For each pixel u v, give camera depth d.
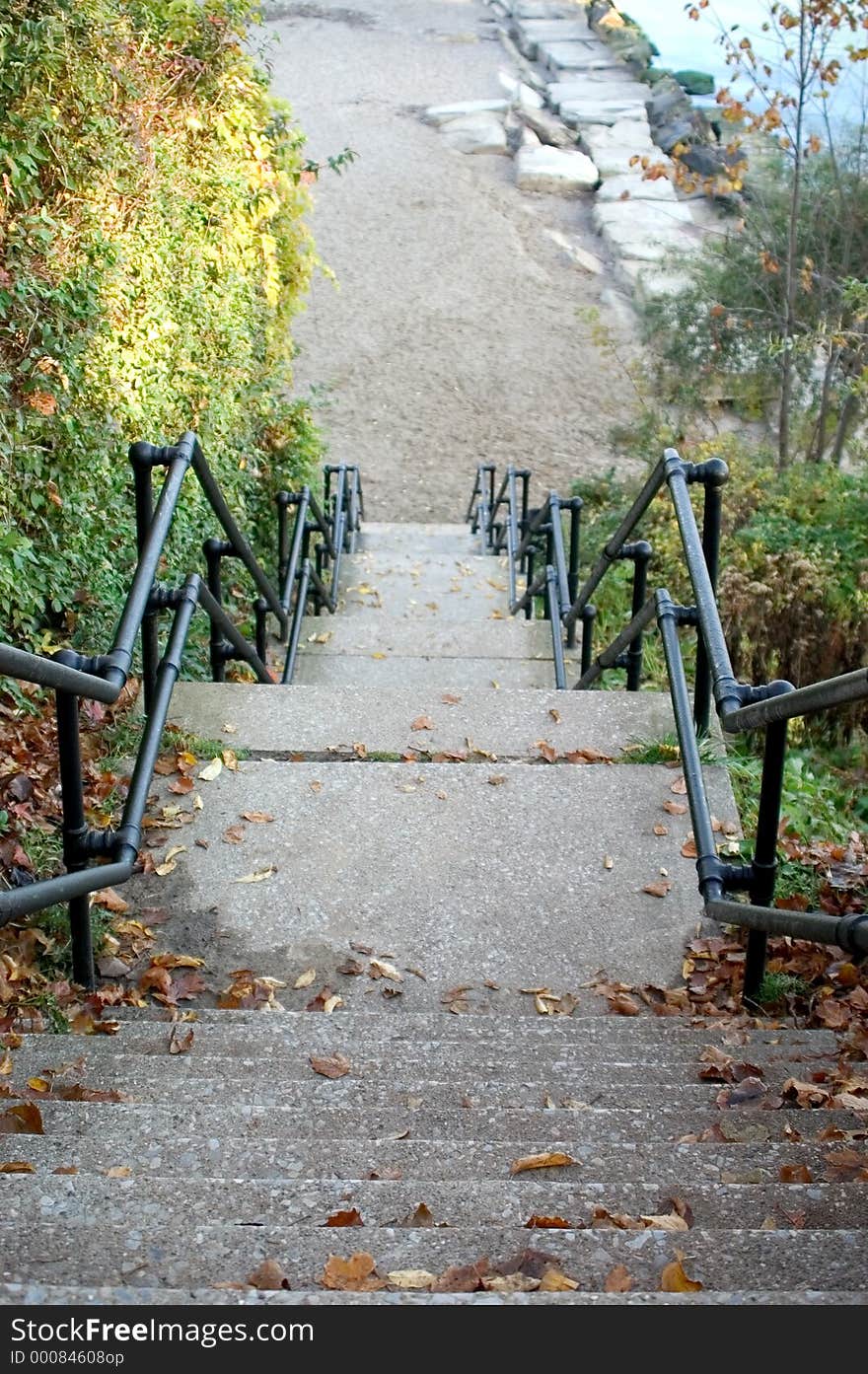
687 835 4.62
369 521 13.98
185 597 4.75
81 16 5.61
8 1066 3.09
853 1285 2.11
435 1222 2.37
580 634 9.82
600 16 28.25
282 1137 2.81
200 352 7.57
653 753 5.16
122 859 3.55
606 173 22.30
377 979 3.97
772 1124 2.91
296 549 7.80
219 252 7.76
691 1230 2.24
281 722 5.37
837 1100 3.04
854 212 12.48
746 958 3.86
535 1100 3.09
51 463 5.50
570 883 4.39
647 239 18.02
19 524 5.45
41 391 5.24
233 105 7.83
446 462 15.24
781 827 5.12
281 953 4.07
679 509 4.62
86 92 5.66
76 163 5.66
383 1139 2.76
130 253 6.21
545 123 23.88
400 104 25.08
